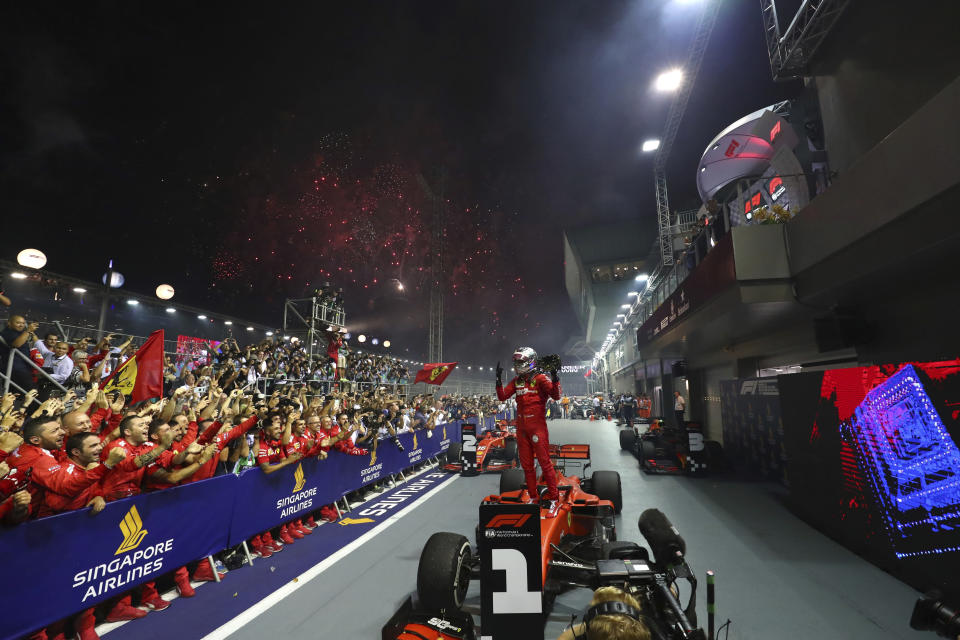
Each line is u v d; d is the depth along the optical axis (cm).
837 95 760
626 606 158
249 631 353
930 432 399
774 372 1080
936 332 565
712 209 1002
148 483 425
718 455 1027
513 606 294
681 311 1106
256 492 518
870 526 489
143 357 563
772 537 574
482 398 2822
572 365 9044
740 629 348
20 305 1240
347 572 471
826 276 600
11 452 339
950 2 534
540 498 433
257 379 1171
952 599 374
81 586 334
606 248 4016
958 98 377
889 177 466
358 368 1828
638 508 725
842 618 364
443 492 856
